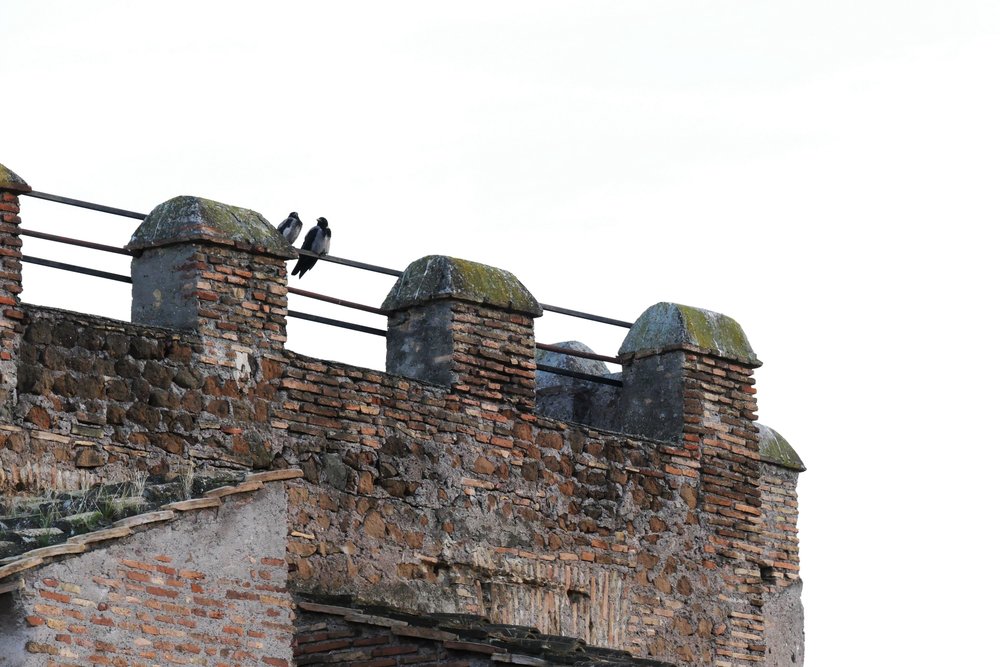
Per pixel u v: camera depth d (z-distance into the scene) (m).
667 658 54.66
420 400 51.62
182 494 43.34
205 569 41.25
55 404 45.84
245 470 48.28
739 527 56.78
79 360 46.34
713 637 55.62
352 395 50.50
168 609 40.53
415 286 53.16
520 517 52.75
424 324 53.16
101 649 39.41
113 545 40.03
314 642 45.75
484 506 52.19
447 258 53.22
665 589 55.00
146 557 40.44
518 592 52.31
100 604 39.56
